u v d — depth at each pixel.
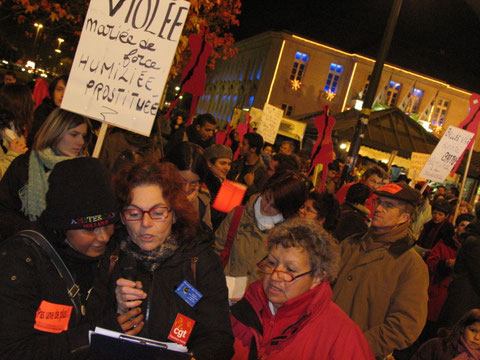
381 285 3.03
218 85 50.75
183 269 1.95
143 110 2.90
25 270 1.62
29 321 1.60
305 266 2.18
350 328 2.18
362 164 14.77
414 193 3.09
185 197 1.97
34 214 2.66
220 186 4.17
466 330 3.36
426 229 6.89
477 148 34.56
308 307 2.19
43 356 1.58
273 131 9.30
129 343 1.61
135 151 4.85
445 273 5.48
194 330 1.96
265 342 2.25
